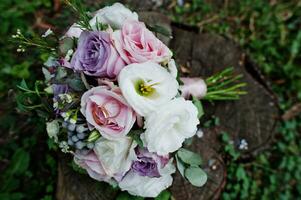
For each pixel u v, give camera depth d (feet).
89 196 5.79
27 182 7.06
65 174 5.96
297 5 9.07
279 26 8.79
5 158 7.29
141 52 4.57
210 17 8.71
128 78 4.35
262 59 8.43
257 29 8.73
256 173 7.52
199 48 7.07
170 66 4.87
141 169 4.89
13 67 7.54
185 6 8.71
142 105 4.38
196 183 5.21
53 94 5.09
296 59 8.64
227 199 6.91
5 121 7.37
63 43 4.83
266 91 6.97
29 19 8.25
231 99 6.76
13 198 6.79
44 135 7.23
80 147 4.81
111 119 4.50
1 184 6.97
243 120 6.73
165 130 4.57
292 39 8.72
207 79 6.53
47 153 7.15
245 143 6.58
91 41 4.59
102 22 4.94
